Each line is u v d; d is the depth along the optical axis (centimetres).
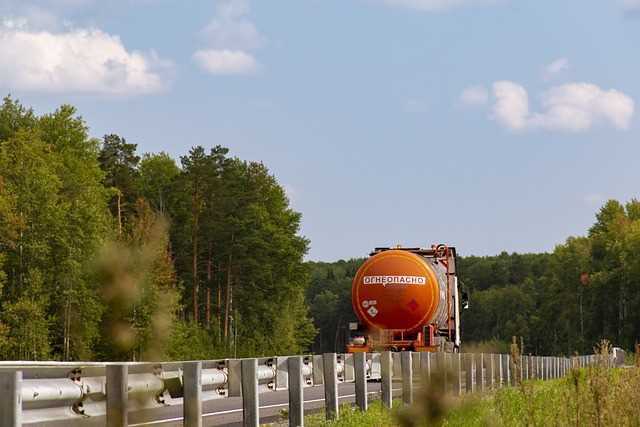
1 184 15862
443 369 2130
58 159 18662
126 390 2169
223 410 4722
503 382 6394
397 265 8369
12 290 15662
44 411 2075
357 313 8419
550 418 2978
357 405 4266
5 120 19950
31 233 15850
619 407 2825
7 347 14850
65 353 14688
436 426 2097
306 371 3794
